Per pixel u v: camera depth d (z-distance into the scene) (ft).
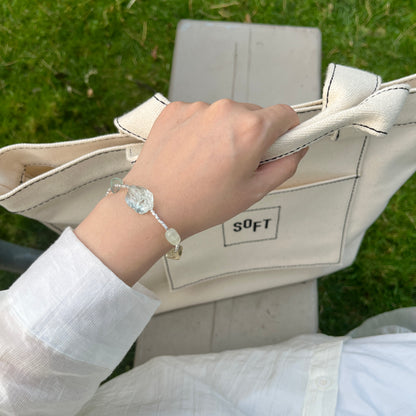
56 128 5.70
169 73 5.82
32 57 5.82
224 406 2.13
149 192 1.48
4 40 5.85
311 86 3.77
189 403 2.13
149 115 1.83
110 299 1.45
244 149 1.48
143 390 2.29
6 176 2.13
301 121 1.93
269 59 3.85
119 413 2.13
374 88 1.75
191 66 3.87
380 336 2.36
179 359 2.55
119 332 1.55
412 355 2.16
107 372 1.65
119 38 5.88
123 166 2.10
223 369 2.38
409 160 2.42
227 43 3.92
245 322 3.39
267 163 1.64
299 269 3.17
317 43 3.88
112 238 1.48
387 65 5.69
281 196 2.46
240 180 1.53
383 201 2.65
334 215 2.67
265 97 3.76
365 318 5.08
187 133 1.56
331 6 5.76
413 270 5.11
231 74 3.83
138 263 1.51
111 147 1.95
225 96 3.77
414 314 3.11
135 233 1.49
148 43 5.88
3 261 3.08
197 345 3.37
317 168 2.36
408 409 2.00
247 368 2.36
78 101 5.75
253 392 2.22
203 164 1.51
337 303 5.14
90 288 1.43
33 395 1.49
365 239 5.23
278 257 2.92
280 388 2.21
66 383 1.54
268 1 5.83
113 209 1.51
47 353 1.43
